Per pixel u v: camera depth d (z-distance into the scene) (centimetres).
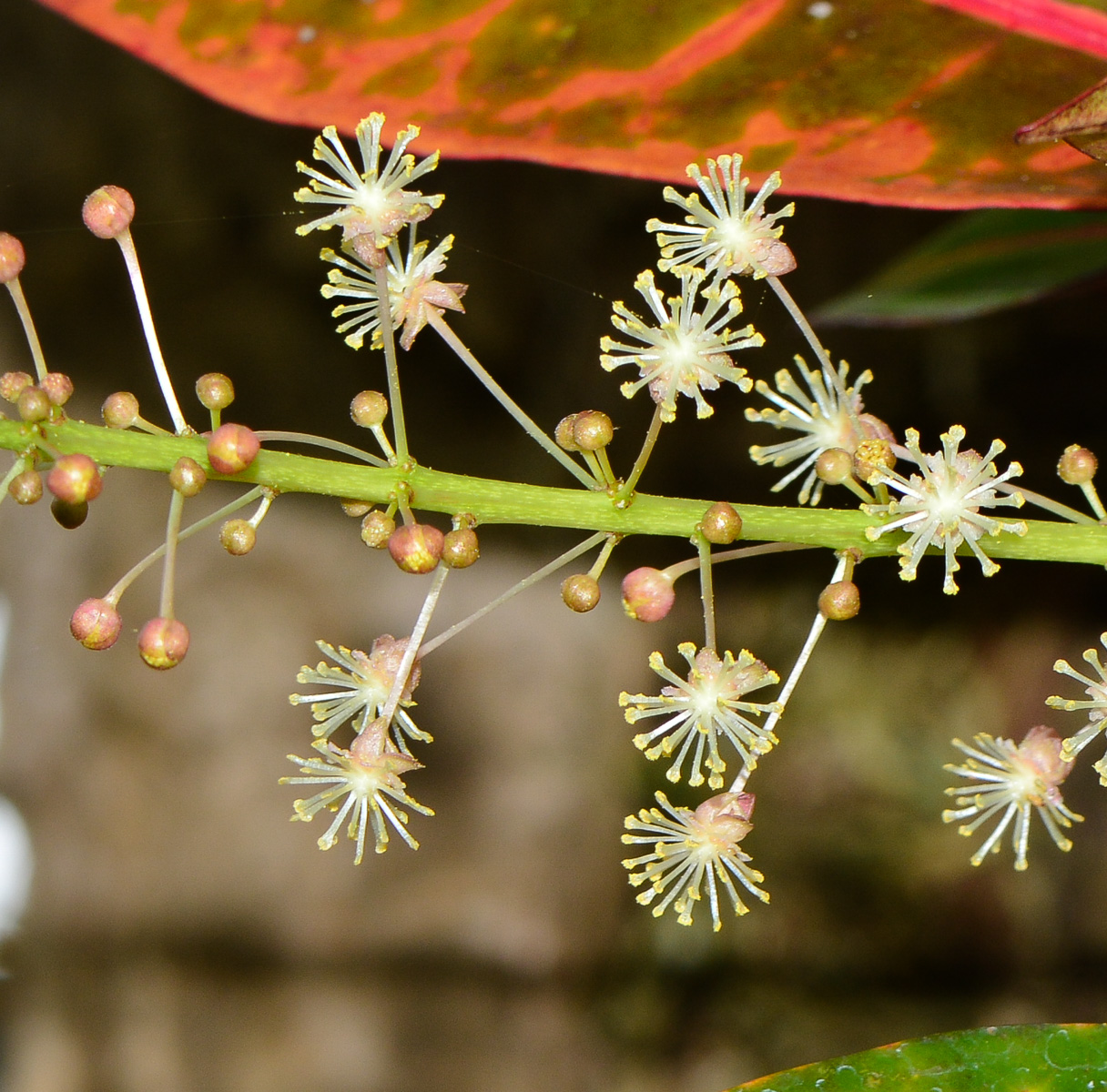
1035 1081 36
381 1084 52
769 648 55
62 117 52
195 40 36
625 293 53
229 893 53
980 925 53
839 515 36
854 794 54
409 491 35
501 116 36
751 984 54
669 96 36
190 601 53
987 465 36
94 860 54
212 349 53
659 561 55
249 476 35
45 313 52
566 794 54
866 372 37
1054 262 39
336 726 36
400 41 36
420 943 53
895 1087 36
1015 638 53
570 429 36
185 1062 52
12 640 55
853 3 36
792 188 36
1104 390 49
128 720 53
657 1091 53
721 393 53
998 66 36
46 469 35
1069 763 36
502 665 54
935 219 49
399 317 36
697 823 36
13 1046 53
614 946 54
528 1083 53
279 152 52
